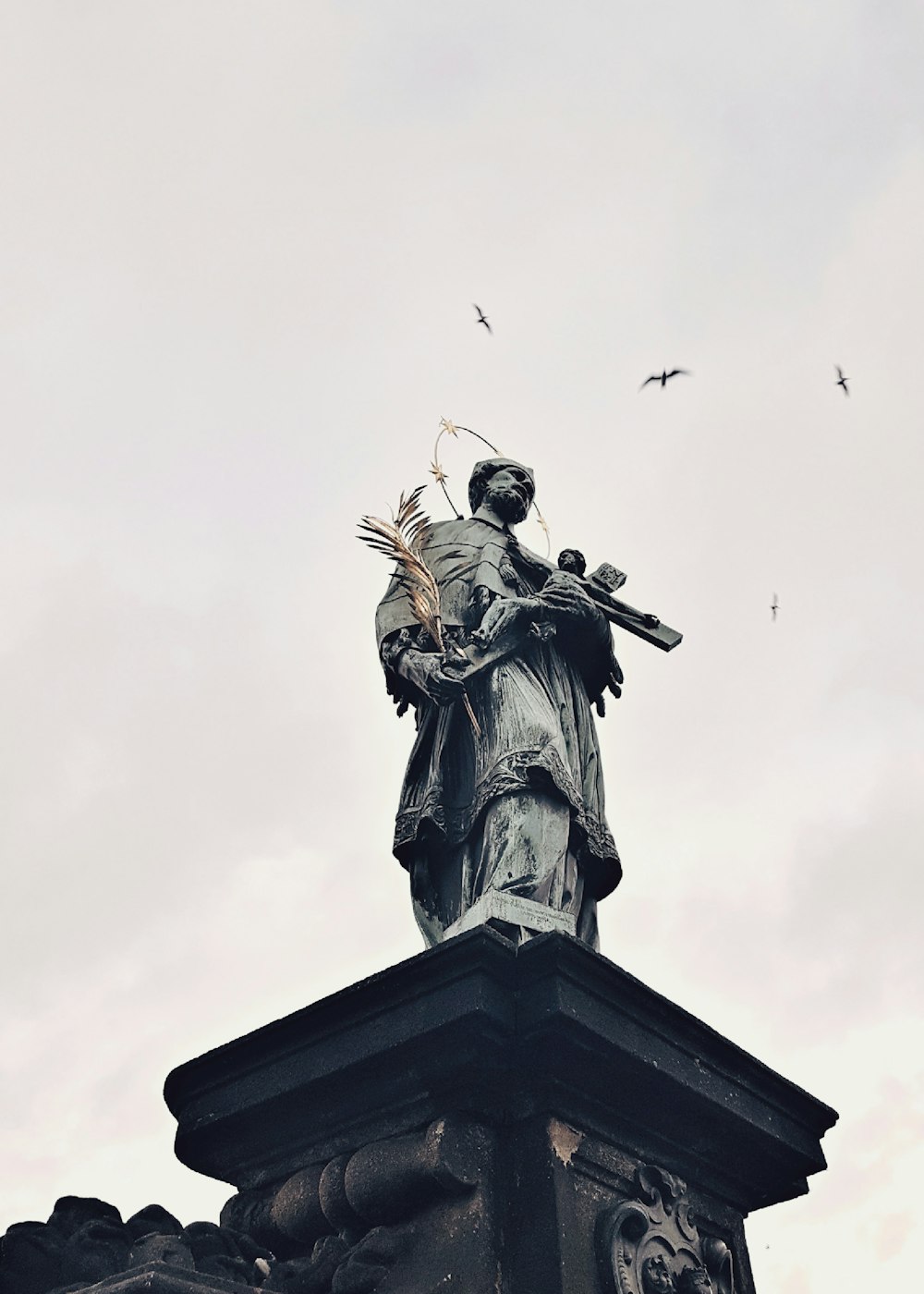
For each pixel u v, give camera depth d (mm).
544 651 11859
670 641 12336
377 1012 9789
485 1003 9344
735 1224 10539
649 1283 9398
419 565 11773
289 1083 10000
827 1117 10867
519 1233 9266
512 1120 9688
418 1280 9203
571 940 9555
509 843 10727
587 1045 9484
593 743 11781
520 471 12883
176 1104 10578
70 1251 8883
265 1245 10047
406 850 11336
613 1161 9828
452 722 11547
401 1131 9742
